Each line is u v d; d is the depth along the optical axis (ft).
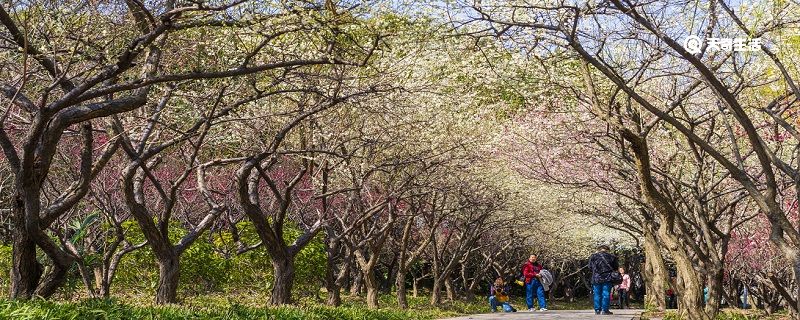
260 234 59.31
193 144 54.60
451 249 127.65
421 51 53.36
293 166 85.40
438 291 106.22
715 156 31.24
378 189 78.02
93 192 55.83
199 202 89.30
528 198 96.53
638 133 40.40
